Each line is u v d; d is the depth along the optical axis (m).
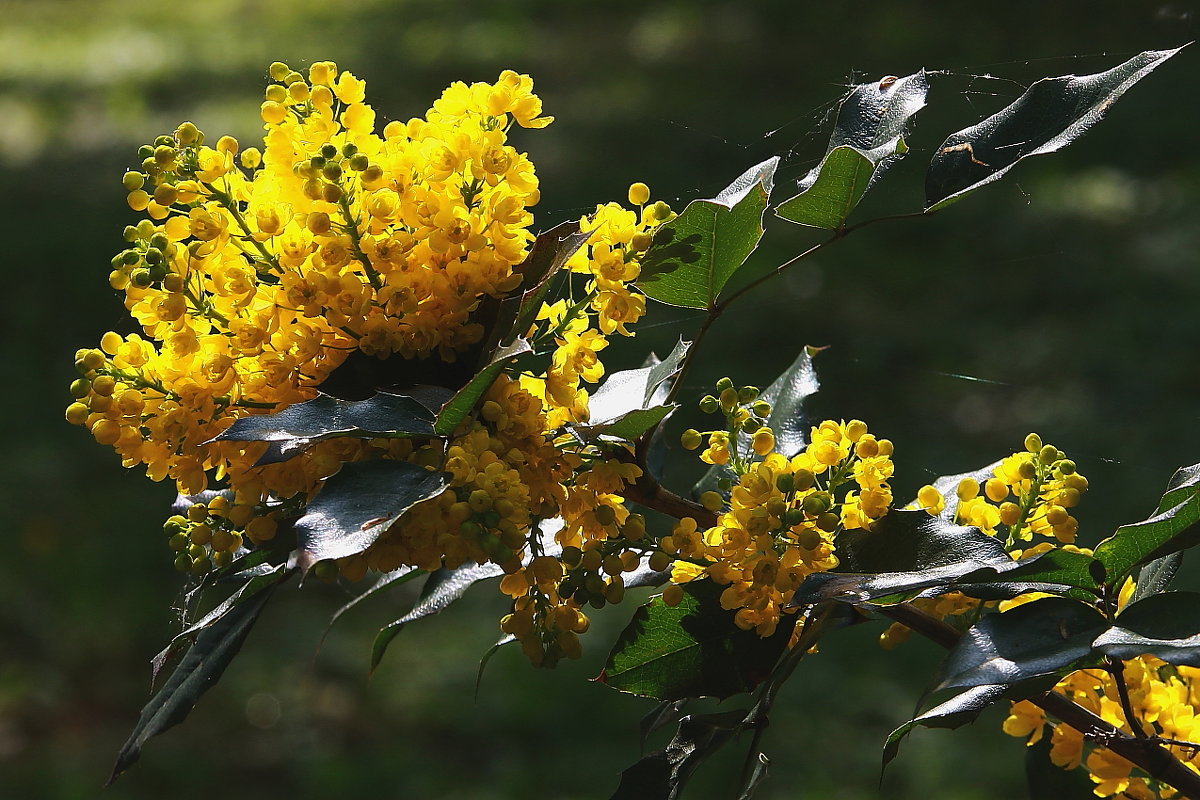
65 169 10.86
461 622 5.54
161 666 0.98
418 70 13.59
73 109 13.20
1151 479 5.73
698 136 10.12
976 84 9.55
